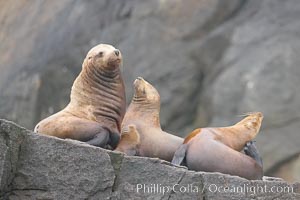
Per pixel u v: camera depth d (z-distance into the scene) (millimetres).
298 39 63250
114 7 67812
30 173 24953
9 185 24781
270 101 61156
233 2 65750
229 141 28062
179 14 65750
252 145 28438
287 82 61406
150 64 64125
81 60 66688
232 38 64312
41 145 25125
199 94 63281
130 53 64875
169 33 65312
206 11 65375
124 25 66625
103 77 29000
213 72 63406
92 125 28156
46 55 68125
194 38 65000
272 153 59500
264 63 62250
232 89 62000
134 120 28875
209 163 27094
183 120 62656
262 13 65312
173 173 25844
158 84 63500
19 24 71062
